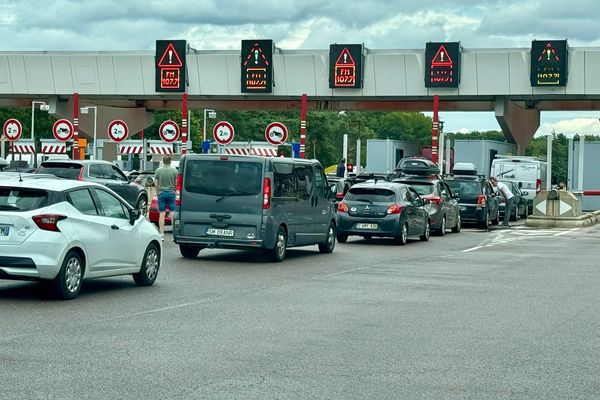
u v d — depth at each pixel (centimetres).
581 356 1318
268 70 7269
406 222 3619
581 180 5994
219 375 1150
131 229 1995
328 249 3100
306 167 2922
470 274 2470
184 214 2686
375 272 2477
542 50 6800
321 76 7269
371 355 1297
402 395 1063
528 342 1425
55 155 7144
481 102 7600
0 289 1950
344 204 3616
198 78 7456
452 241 3891
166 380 1116
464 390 1093
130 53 7600
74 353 1270
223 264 2609
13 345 1320
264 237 2650
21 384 1080
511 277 2411
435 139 6438
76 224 1820
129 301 1808
